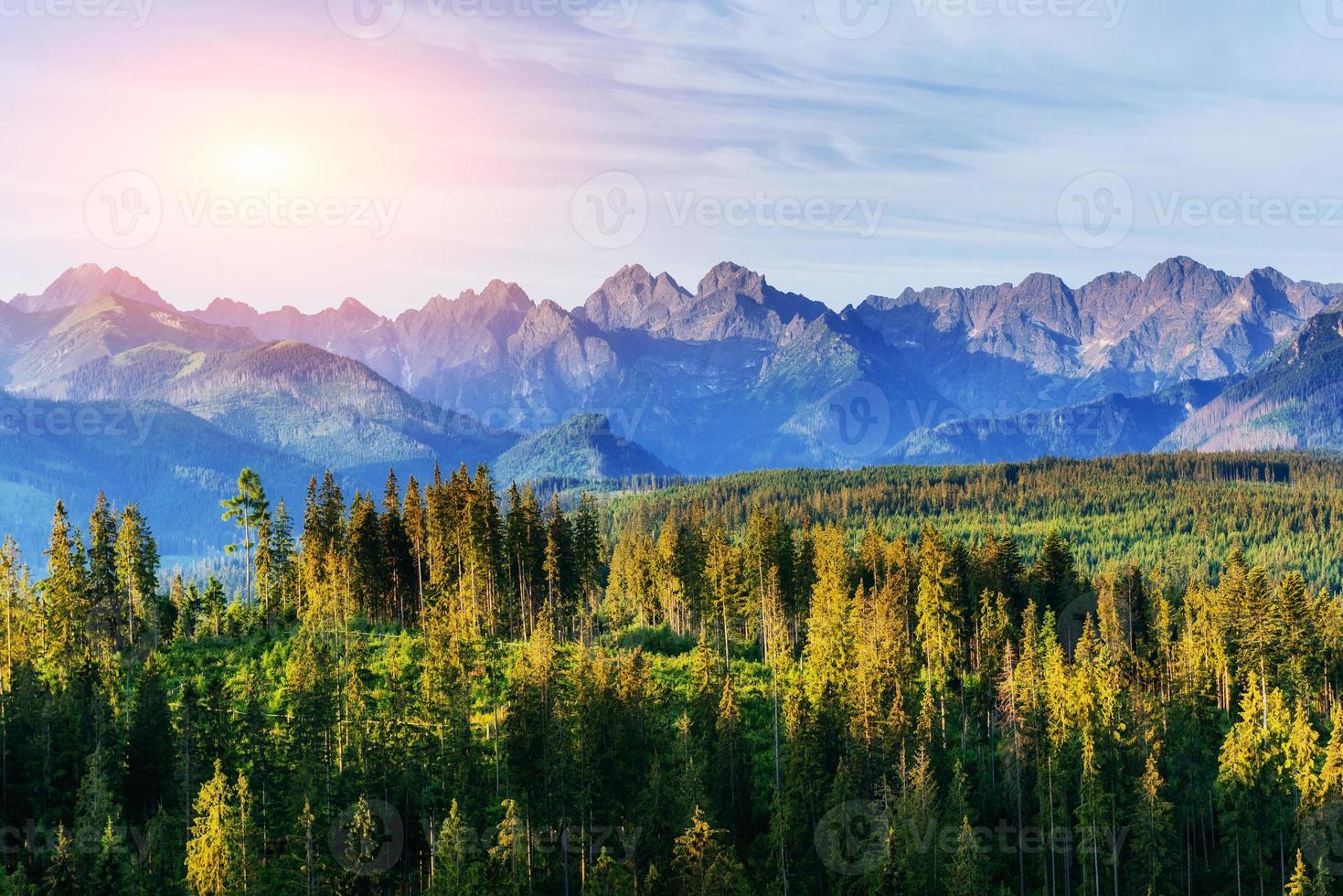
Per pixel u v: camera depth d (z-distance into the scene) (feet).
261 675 359.25
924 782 282.77
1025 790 319.06
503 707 315.58
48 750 272.51
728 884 243.81
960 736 366.02
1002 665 363.76
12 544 369.71
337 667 346.13
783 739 352.49
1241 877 307.37
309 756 267.18
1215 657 389.80
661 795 270.87
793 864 281.95
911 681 344.69
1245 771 306.55
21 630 355.77
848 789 288.51
